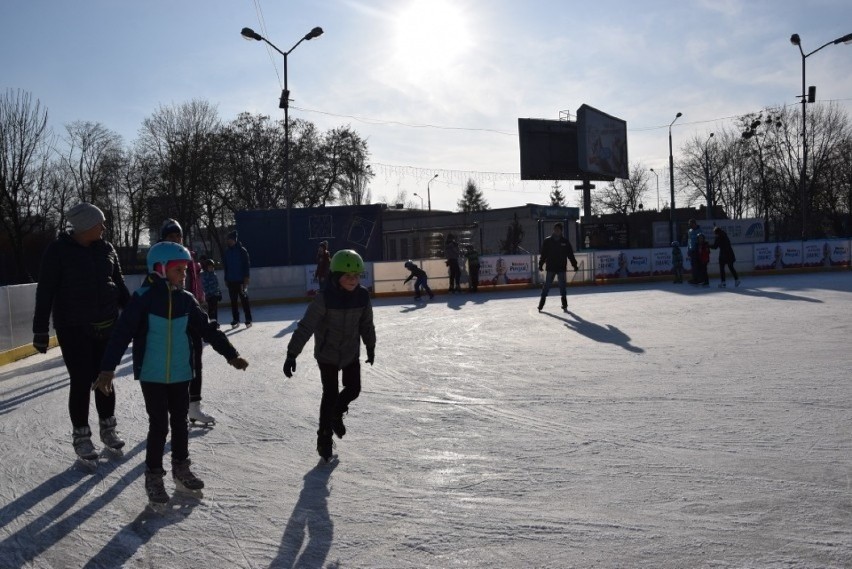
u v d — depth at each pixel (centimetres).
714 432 537
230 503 428
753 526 364
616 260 2505
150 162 4997
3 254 3919
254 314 1808
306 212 3041
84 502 440
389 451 522
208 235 5828
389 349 1030
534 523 379
